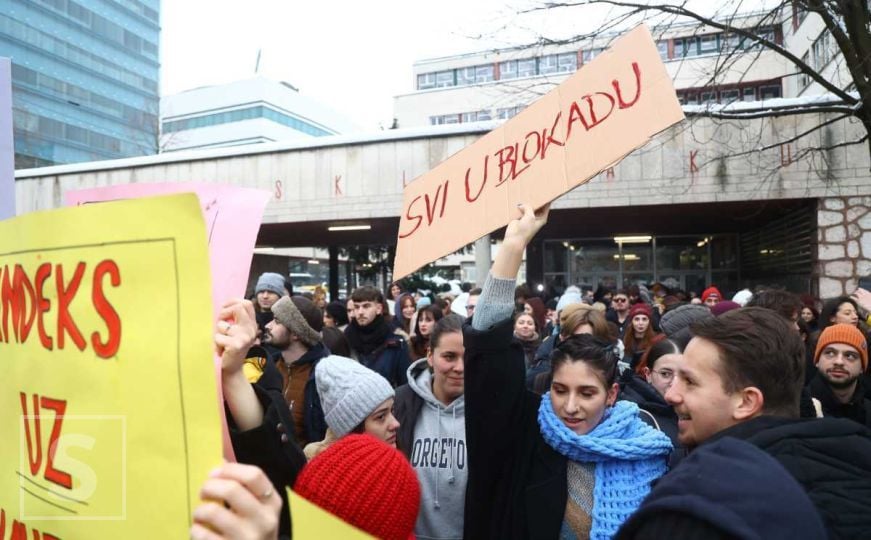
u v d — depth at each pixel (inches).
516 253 70.5
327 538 31.4
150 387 36.5
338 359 94.3
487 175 81.6
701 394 55.7
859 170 344.2
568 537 70.7
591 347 74.6
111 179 470.0
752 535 32.7
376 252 773.3
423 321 192.1
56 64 1900.8
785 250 448.1
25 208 486.9
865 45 241.8
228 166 445.4
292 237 591.5
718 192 361.7
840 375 122.6
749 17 295.1
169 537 35.4
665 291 408.5
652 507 36.8
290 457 53.2
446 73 1512.1
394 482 49.2
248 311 49.6
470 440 74.2
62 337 42.4
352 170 419.8
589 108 71.1
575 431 73.0
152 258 36.5
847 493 43.2
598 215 453.7
